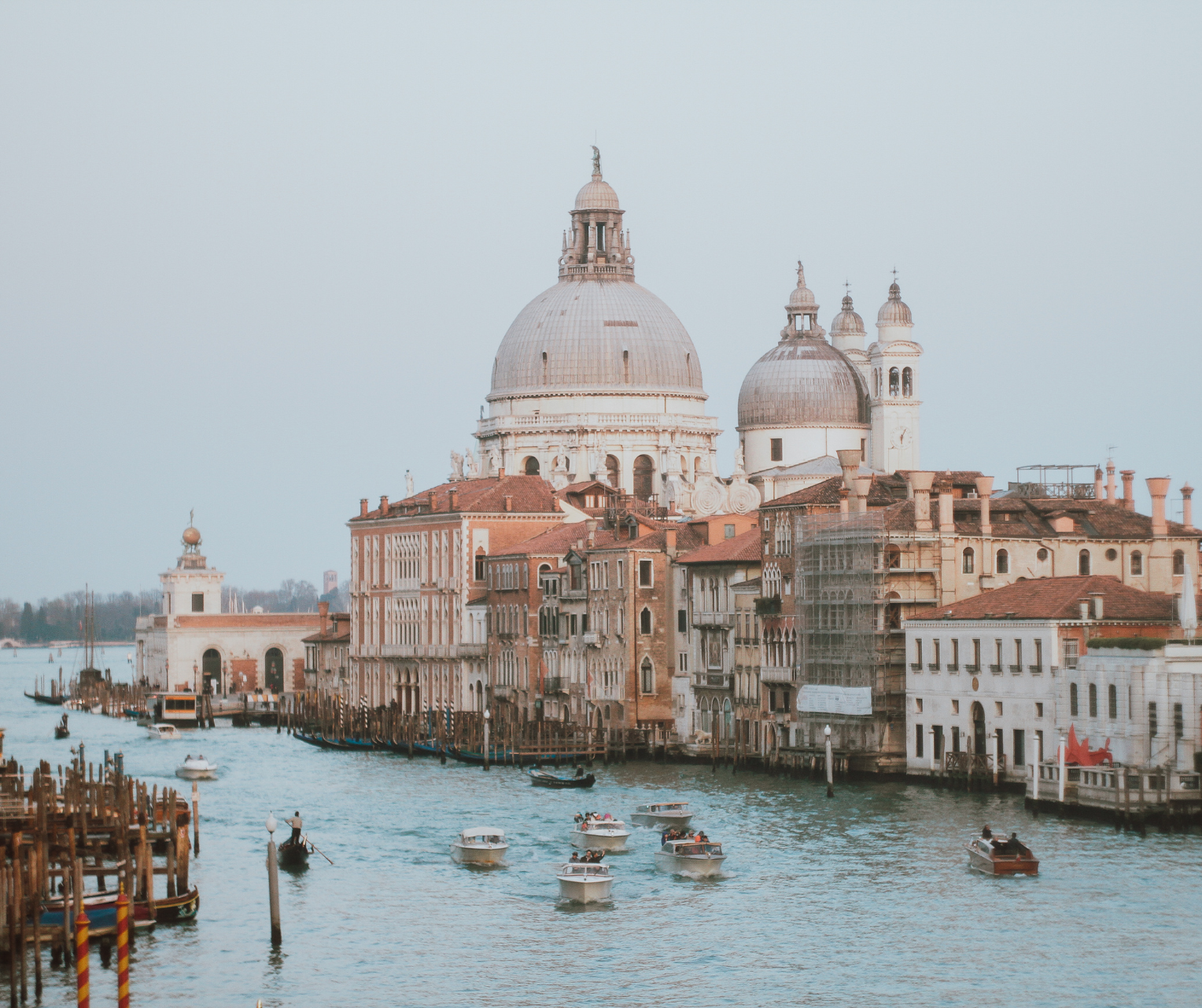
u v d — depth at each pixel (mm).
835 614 137625
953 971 78938
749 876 97125
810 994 76625
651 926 87438
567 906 91812
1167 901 88625
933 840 104750
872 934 84625
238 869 102438
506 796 132000
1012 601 124188
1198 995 75562
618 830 106750
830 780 125375
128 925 71312
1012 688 121562
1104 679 110750
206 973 80188
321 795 134250
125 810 92125
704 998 76438
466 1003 76250
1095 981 77250
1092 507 143250
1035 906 88250
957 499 143000
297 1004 76125
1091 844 100812
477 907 92000
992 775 122188
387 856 105938
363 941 85438
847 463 141500
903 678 134125
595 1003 76000
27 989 75562
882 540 134000
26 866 82688
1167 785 104188
